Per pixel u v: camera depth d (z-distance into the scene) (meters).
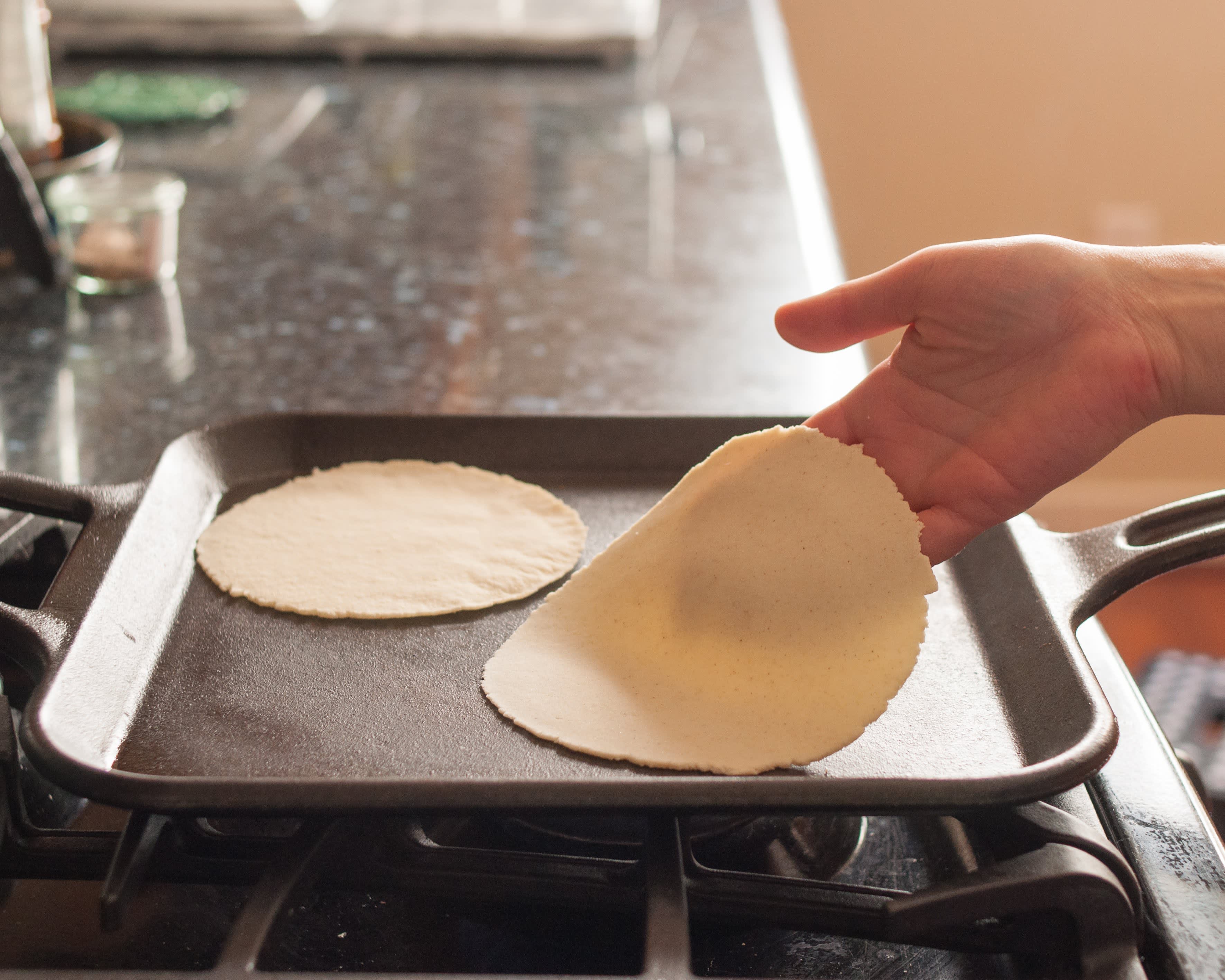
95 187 0.91
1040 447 0.62
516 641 0.63
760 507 0.62
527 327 0.87
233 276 0.93
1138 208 1.81
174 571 0.66
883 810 0.52
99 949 0.55
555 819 0.57
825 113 1.80
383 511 0.71
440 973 0.54
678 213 1.03
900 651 0.59
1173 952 0.51
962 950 0.52
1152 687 1.11
